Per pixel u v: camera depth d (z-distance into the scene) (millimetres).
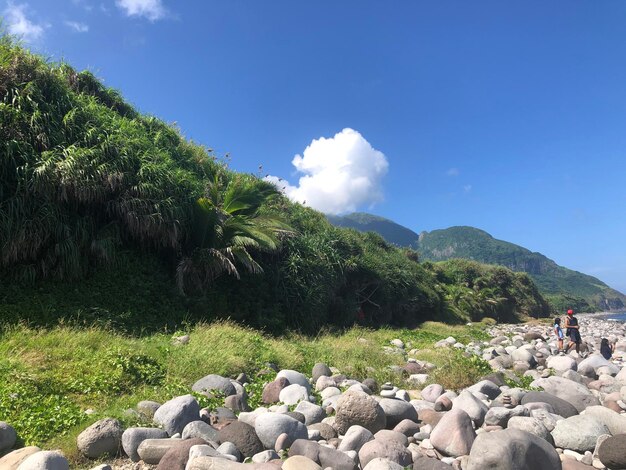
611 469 4348
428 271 41938
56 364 7191
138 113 19672
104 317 11000
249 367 8938
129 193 12672
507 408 5781
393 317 26828
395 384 8609
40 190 10648
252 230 15219
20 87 12023
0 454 4543
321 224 23859
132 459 4711
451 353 12477
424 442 5098
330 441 5117
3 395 5727
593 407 5562
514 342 18141
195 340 9859
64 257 11172
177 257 14273
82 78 18203
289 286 17188
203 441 4676
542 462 4066
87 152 11656
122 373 6965
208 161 19766
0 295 10148
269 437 4988
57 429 5113
